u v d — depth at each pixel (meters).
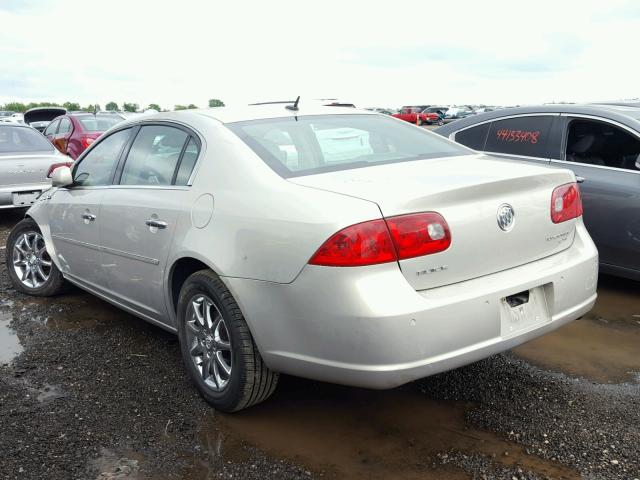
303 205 2.62
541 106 5.47
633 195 4.61
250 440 2.87
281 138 3.24
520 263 2.85
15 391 3.39
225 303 2.91
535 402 3.17
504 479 2.52
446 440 2.83
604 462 2.62
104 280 4.06
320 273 2.49
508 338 2.71
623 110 5.09
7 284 5.48
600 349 3.86
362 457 2.71
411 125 3.92
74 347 4.02
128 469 2.65
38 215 4.85
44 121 20.09
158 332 4.29
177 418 3.08
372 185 2.66
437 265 2.55
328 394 3.31
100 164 4.21
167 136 3.63
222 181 3.06
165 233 3.28
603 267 4.89
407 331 2.42
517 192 2.84
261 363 2.90
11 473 2.62
